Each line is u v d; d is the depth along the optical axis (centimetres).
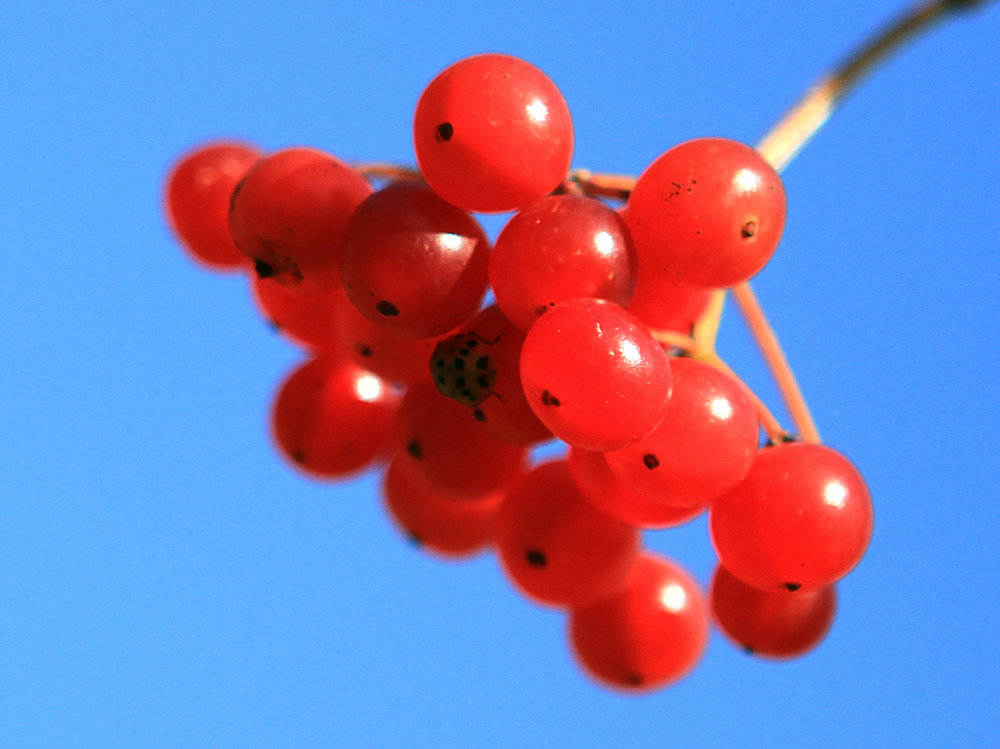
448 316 22
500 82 21
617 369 21
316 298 23
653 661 23
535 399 21
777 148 22
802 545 21
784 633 22
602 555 22
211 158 23
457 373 21
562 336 21
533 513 22
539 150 21
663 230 21
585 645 23
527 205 21
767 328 23
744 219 21
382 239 21
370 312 22
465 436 22
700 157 21
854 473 22
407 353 22
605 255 21
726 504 22
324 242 22
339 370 23
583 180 22
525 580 23
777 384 23
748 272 21
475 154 21
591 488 22
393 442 24
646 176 21
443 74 21
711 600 23
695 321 22
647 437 21
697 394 21
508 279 21
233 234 22
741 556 22
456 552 24
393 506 24
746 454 21
